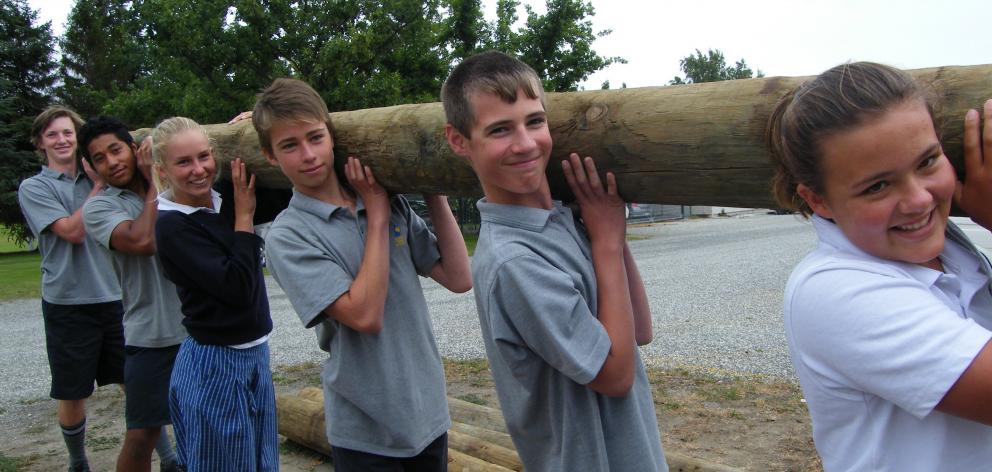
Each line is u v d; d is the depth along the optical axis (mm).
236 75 16766
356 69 17141
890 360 1105
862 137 1097
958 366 1046
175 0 16094
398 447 2346
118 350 3828
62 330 3686
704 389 4656
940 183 1117
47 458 4109
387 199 2461
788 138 1228
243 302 2586
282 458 3934
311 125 2275
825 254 1261
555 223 1756
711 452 3580
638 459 1722
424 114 2230
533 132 1667
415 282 2529
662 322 7188
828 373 1216
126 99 17844
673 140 1677
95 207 3113
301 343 7086
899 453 1172
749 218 28672
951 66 1396
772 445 3623
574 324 1601
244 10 15891
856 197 1142
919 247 1152
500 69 1641
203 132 2660
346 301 2240
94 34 34625
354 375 2334
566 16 19312
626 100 1767
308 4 17047
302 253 2303
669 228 24312
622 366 1638
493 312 1683
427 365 2473
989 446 1161
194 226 2566
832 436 1268
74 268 3689
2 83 26016
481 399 4746
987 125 1274
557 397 1715
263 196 3006
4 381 6199
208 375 2586
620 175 1790
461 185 2223
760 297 8289
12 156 25453
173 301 3098
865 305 1144
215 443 2564
